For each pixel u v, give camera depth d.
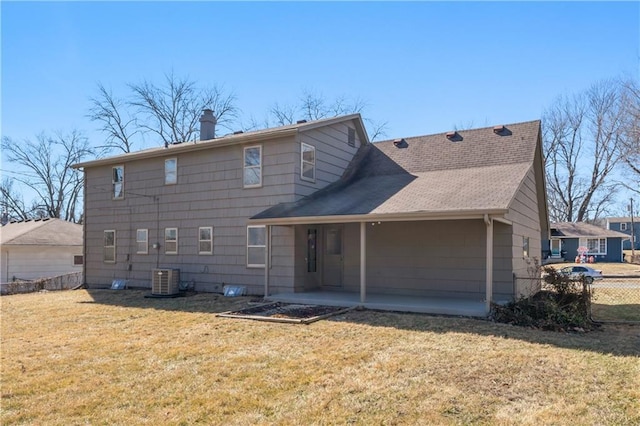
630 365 5.37
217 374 5.29
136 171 15.49
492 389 4.64
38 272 20.16
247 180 12.81
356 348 6.39
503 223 10.32
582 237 33.94
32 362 5.91
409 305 9.52
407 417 3.99
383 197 10.78
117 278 15.84
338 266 12.59
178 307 10.73
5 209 35.28
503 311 8.34
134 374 5.34
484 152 12.37
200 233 13.72
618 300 12.45
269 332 7.59
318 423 3.89
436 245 11.27
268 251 11.63
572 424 3.78
